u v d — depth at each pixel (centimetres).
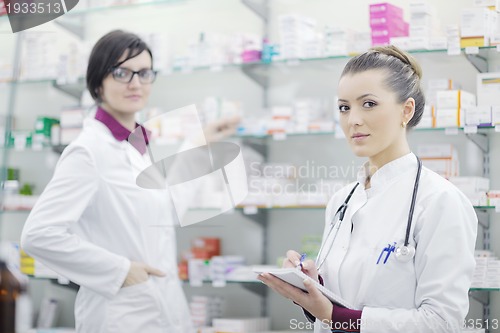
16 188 459
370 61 191
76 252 249
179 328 271
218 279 386
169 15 452
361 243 196
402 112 194
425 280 182
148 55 283
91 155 257
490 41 328
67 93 459
